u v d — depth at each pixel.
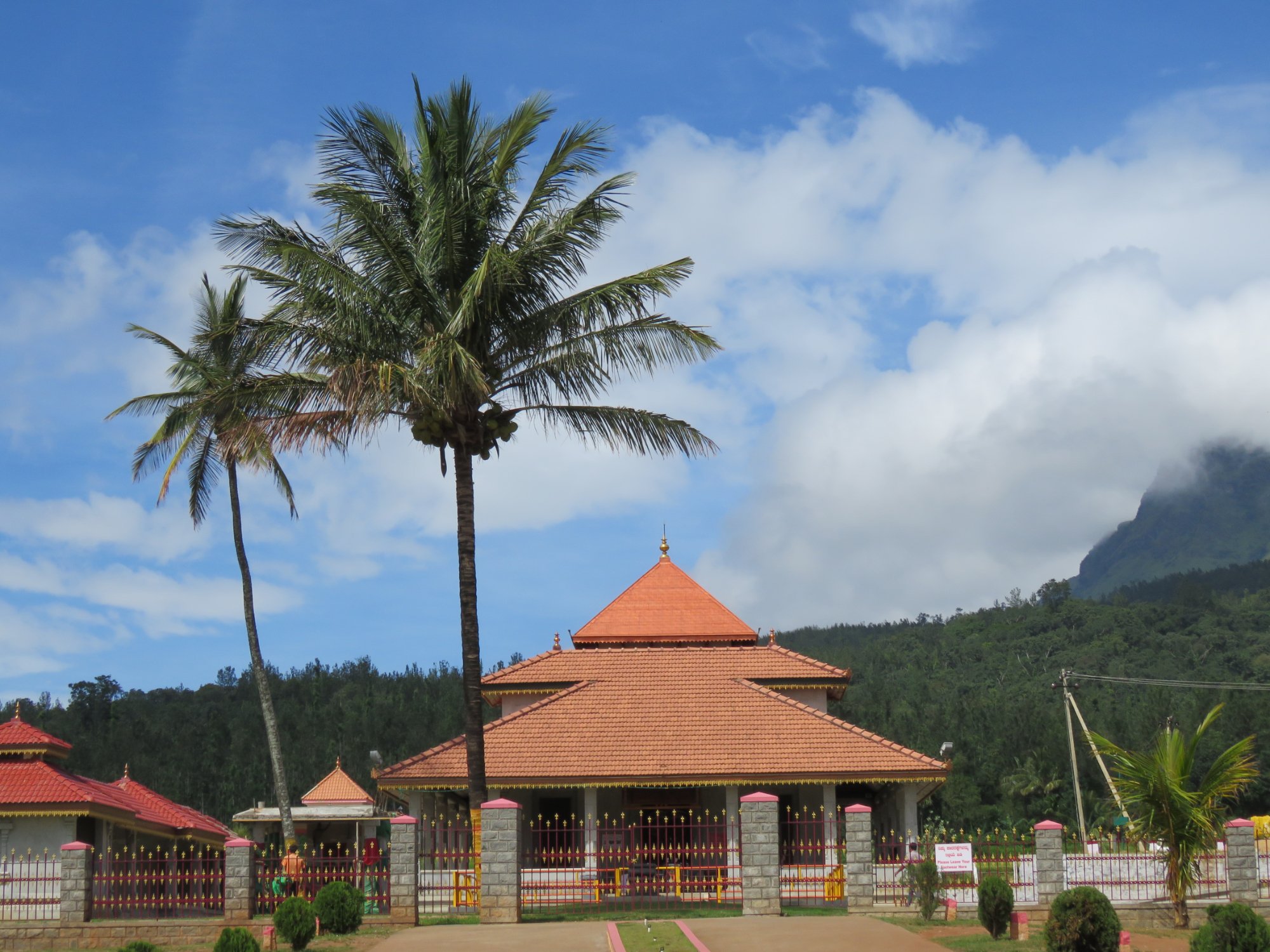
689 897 26.69
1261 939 16.72
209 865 41.06
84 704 96.81
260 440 25.47
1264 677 106.44
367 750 88.94
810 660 33.72
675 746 29.55
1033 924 22.02
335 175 25.25
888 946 18.78
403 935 20.69
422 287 25.27
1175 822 22.41
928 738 87.88
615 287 25.41
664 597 37.84
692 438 26.77
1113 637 127.88
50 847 29.59
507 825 22.69
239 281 35.72
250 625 34.84
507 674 33.53
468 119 25.31
